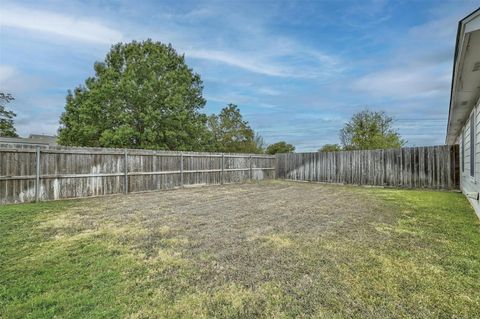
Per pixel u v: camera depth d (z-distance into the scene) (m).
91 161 8.55
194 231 4.40
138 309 2.15
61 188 7.88
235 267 2.97
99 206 6.73
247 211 6.08
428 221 5.08
